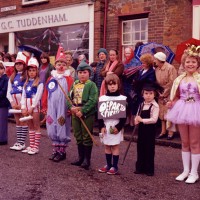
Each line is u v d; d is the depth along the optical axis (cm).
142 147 553
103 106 557
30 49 746
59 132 620
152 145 549
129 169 585
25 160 630
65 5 1224
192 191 478
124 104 549
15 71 727
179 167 599
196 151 524
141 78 739
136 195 457
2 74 764
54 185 493
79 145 601
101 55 880
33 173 550
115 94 559
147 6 1023
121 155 681
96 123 951
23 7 1369
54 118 623
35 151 681
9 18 1427
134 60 846
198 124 516
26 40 1382
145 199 443
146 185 500
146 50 841
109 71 802
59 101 620
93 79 883
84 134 587
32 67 675
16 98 710
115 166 556
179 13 956
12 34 1428
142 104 565
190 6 938
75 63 1012
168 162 632
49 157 656
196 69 539
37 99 663
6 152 693
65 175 543
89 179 525
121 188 485
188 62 532
